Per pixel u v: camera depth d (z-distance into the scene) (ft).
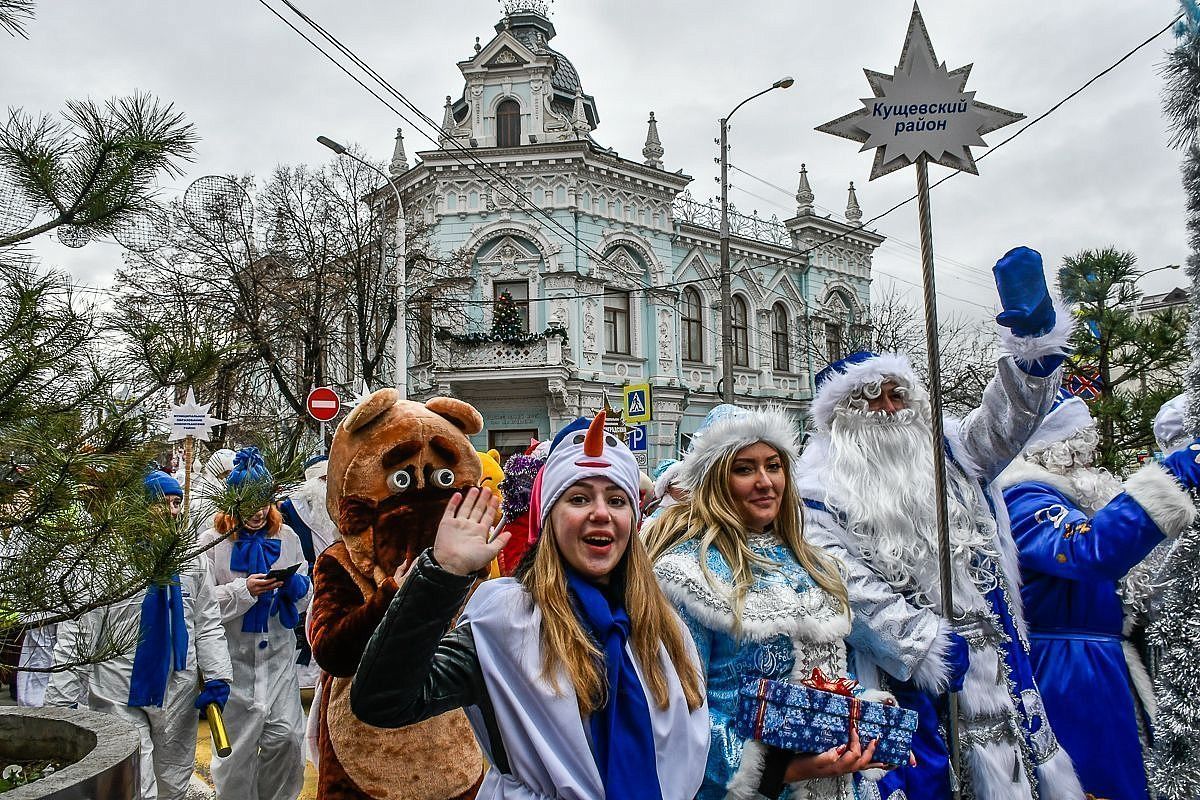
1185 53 9.78
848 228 104.68
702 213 93.40
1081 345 29.94
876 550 10.74
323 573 11.33
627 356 85.20
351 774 11.22
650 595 7.86
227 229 62.54
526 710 7.13
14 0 8.61
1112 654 12.20
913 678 10.08
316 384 64.03
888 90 11.09
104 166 9.57
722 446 9.60
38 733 10.72
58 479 8.98
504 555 15.26
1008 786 10.23
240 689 16.63
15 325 8.90
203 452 26.22
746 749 8.24
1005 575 11.40
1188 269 10.04
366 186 67.92
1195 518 9.85
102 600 9.58
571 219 81.71
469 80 84.79
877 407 11.56
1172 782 9.88
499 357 78.38
